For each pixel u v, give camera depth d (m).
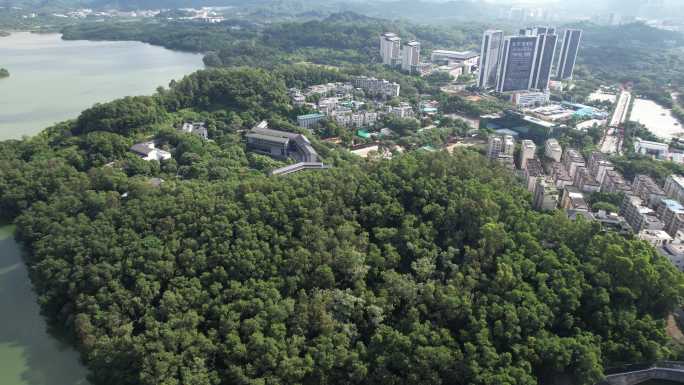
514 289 195.25
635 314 193.88
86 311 198.25
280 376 170.25
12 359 196.50
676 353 187.00
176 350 177.00
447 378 174.38
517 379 166.25
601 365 177.75
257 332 180.62
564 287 196.62
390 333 182.50
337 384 177.50
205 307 191.88
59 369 192.25
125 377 177.25
